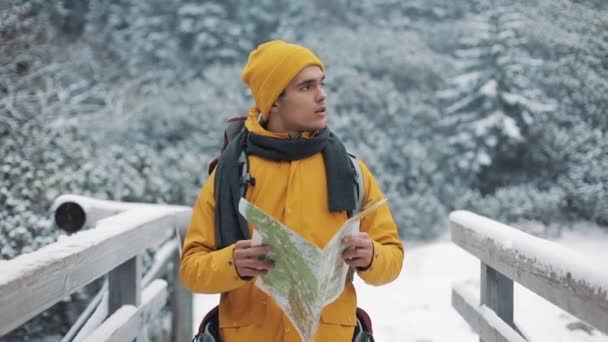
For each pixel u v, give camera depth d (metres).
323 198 1.90
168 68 22.34
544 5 13.43
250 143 1.95
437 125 14.85
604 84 12.27
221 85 16.59
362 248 1.74
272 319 1.88
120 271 3.23
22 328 5.53
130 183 7.85
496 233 2.75
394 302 6.83
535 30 13.70
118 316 2.97
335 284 1.74
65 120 13.43
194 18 23.72
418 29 21.31
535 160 13.51
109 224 3.03
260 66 1.94
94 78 17.16
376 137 13.87
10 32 10.23
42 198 6.18
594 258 1.98
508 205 12.25
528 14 13.85
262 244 1.68
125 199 7.79
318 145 1.91
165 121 15.13
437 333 5.72
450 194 13.38
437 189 13.38
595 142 12.35
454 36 19.81
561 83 13.04
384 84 15.31
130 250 3.02
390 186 12.84
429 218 11.86
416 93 16.19
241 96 16.31
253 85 1.97
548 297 2.12
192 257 1.90
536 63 13.58
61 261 2.09
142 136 15.03
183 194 9.89
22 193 5.98
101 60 19.11
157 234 3.69
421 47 18.66
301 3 24.14
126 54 22.22
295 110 1.92
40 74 11.88
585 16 12.26
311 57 1.94
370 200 1.98
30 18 11.16
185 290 4.71
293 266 1.65
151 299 3.56
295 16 24.48
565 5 12.73
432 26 21.11
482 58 14.92
